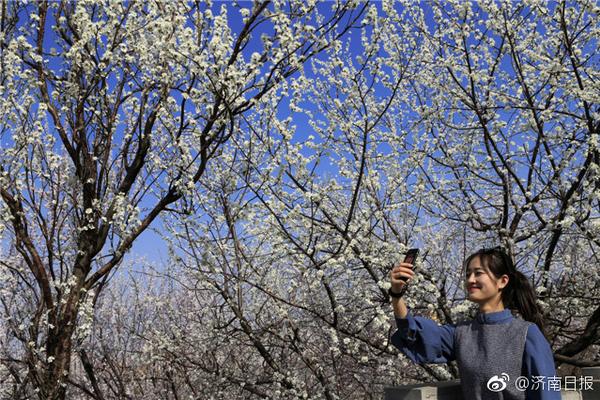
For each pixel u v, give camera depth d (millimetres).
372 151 5371
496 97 5465
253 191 4449
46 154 4586
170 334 6641
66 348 4359
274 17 4109
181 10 4090
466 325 2068
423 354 2025
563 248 5586
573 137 5012
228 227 5023
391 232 5688
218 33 4020
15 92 3949
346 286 5906
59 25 4379
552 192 4996
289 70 4285
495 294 2082
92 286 4719
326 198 5000
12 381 6039
